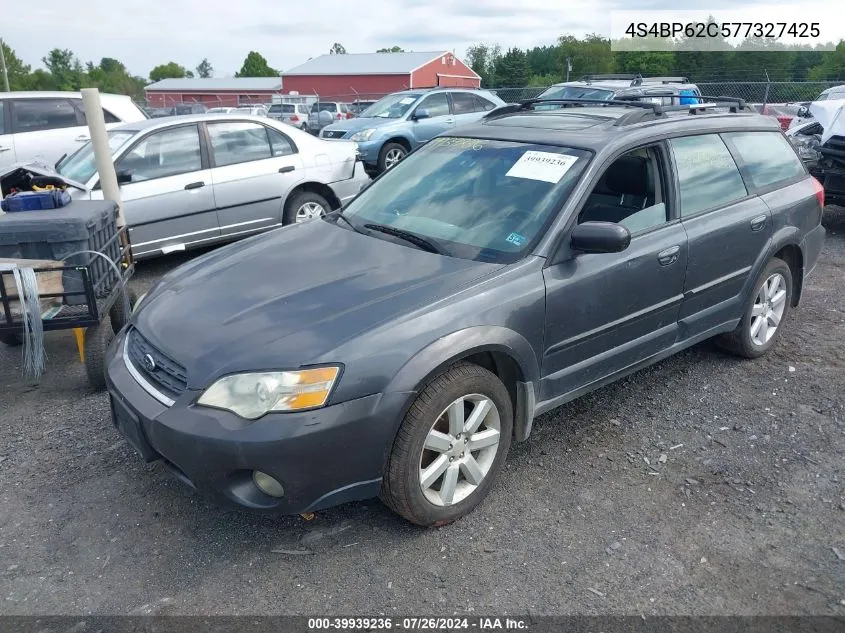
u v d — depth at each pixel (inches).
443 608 103.7
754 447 146.9
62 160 290.0
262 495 108.0
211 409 105.0
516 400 131.3
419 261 131.0
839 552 115.1
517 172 145.6
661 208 151.9
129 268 200.1
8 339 198.7
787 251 190.2
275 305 119.4
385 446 108.9
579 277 132.1
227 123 287.6
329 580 109.3
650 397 168.9
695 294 158.9
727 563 112.7
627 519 123.6
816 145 353.4
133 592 107.1
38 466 140.4
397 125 509.7
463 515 123.6
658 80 560.4
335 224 157.2
